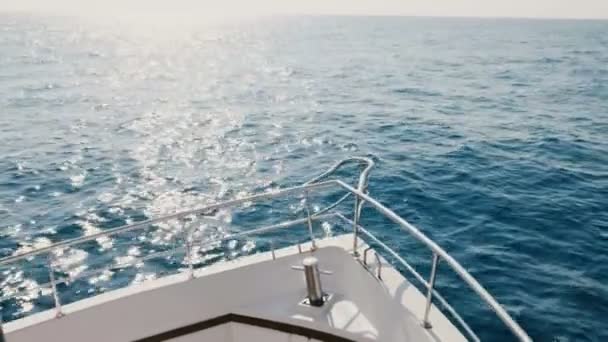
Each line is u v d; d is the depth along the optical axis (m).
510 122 28.16
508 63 63.72
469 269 11.52
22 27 178.75
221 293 4.51
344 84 46.38
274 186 18.22
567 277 11.03
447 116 30.20
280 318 4.36
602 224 13.88
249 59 75.44
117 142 25.59
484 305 10.04
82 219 15.40
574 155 21.09
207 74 58.59
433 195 16.50
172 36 144.88
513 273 11.27
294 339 4.34
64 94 43.28
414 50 83.25
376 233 13.73
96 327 4.17
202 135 27.03
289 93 42.09
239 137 26.27
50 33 148.88
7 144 24.94
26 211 16.06
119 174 20.03
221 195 17.48
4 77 54.84
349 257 4.66
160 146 24.69
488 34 135.00
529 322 9.45
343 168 19.67
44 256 12.88
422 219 14.62
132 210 16.14
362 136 25.33
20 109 35.47
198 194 17.64
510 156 20.98
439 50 83.06
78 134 27.53
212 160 21.98
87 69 65.00
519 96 37.69
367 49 85.88
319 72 56.59
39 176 19.73
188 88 47.19
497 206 15.38
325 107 34.66
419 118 29.69
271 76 54.47
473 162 20.14
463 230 13.73
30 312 10.48
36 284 11.57
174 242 13.60
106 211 16.05
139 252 13.05
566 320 9.48
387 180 18.09
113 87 48.38
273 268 4.69
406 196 16.47
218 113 33.81
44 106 36.94
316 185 4.62
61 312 4.09
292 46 97.44
